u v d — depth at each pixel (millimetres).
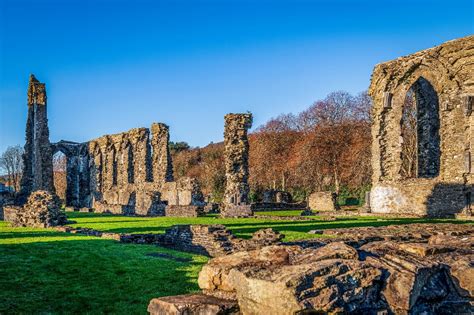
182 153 86125
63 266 11055
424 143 33406
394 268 5262
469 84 27859
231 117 37812
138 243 15938
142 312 7734
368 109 60375
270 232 14367
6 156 91062
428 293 5289
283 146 70438
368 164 52688
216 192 67312
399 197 31312
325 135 58625
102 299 8477
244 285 5023
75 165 72688
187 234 15281
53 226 23891
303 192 60281
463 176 27781
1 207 34219
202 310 5102
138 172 61594
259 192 60656
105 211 47938
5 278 9836
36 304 8180
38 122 43281
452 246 6770
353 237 13078
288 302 4582
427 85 33281
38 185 42688
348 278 4883
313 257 5453
